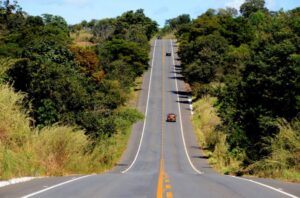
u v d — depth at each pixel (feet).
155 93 562.25
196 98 529.04
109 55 633.20
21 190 69.10
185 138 371.76
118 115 339.16
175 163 267.59
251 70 195.21
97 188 74.59
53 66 173.37
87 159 158.92
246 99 190.08
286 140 133.80
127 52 654.12
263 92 181.88
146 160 280.72
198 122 425.28
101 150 204.03
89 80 239.30
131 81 568.82
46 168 113.19
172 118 435.12
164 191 71.41
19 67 165.99
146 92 565.94
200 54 574.97
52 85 167.73
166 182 87.97
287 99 175.01
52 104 164.55
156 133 387.34
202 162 273.95
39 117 160.86
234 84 222.48
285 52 183.21
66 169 130.82
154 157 294.46
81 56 410.31
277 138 142.51
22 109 134.62
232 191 73.15
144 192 69.72
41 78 166.61
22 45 404.98
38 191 67.97
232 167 193.26
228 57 549.54
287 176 113.70
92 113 192.65
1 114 108.99
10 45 387.34
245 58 212.02
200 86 532.73
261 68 185.57
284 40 189.47
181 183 86.38
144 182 87.76
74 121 173.58
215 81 543.80
